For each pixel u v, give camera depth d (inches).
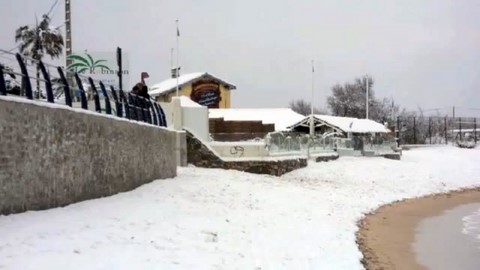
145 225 549.3
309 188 1167.6
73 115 593.3
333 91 4062.5
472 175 1776.6
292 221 742.5
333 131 2087.8
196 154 1353.3
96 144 657.6
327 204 973.8
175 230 553.6
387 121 3422.7
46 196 530.9
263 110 2701.8
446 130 3221.0
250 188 1016.9
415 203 1183.6
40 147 520.7
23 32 1258.0
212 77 2869.1
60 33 1299.2
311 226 726.5
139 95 959.6
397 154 2011.6
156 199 724.0
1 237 406.3
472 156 2289.6
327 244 625.9
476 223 924.6
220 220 657.6
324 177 1449.3
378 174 1556.3
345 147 1868.8
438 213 1041.5
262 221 706.8
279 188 1083.9
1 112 458.9
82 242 436.8
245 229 636.7
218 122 2220.7
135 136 815.1
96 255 410.3
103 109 764.0
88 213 549.3
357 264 545.3
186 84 2795.3
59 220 491.2
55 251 399.9
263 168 1390.3
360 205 1035.9
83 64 1380.4
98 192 663.1
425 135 3282.5
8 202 468.1
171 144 1058.1
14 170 477.1
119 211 591.2
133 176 803.4
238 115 2620.6
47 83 574.6
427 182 1542.8
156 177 940.6
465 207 1147.9
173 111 1378.0
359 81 4266.7
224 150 1413.6
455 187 1541.6
